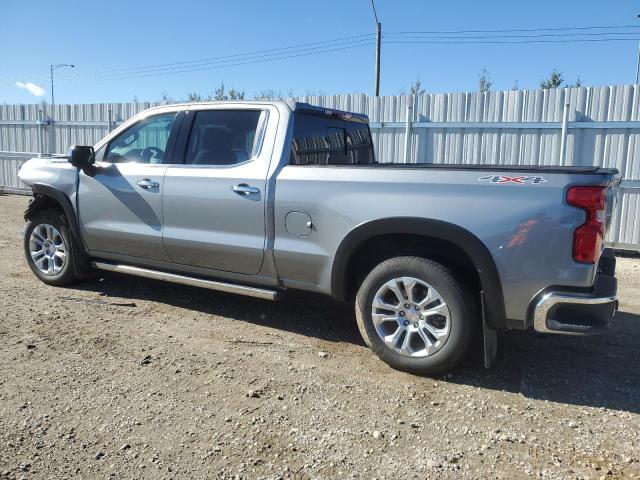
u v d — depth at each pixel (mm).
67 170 5504
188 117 4945
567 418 3373
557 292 3436
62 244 5754
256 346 4406
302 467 2814
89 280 6098
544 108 8961
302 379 3822
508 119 9258
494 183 3576
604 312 3416
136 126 5246
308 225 4191
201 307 5332
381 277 3947
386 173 3908
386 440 3086
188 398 3504
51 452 2883
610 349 4535
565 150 8836
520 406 3518
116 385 3652
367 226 3916
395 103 10188
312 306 5449
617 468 2846
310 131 4785
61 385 3629
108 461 2820
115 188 5145
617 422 3332
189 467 2789
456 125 9648
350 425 3236
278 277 4457
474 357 4273
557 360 4273
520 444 3070
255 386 3697
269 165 4430
